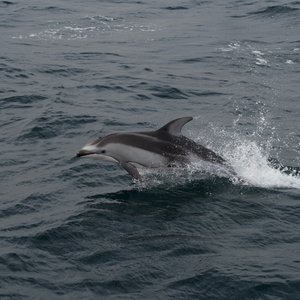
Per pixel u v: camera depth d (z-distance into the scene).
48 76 25.72
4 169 15.46
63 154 16.42
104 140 14.09
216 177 14.54
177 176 14.45
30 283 10.27
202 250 11.41
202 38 35.09
